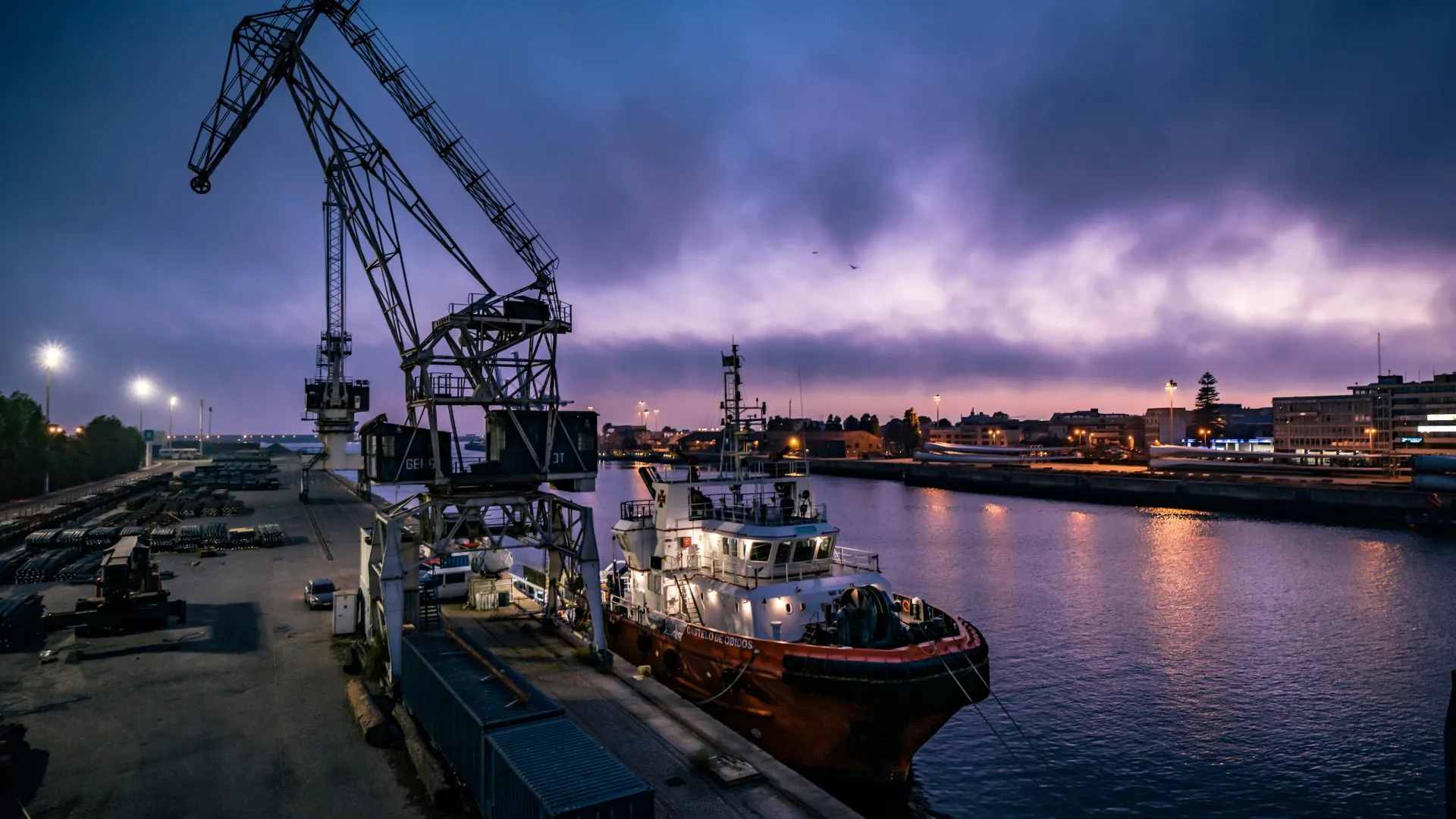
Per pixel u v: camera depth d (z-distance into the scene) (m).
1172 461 144.88
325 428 52.88
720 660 27.08
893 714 23.33
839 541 83.62
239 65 28.02
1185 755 29.86
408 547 27.06
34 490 92.94
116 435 146.00
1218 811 25.88
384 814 16.39
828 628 26.56
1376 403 139.88
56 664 26.19
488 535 29.17
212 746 19.77
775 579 28.67
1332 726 32.12
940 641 24.42
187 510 73.62
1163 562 69.38
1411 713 33.34
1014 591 57.75
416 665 21.39
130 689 23.89
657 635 30.44
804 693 24.38
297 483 120.81
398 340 28.42
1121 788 27.55
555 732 15.59
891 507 125.44
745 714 26.80
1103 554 73.94
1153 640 44.50
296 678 25.22
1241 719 33.06
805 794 16.69
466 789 16.95
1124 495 124.62
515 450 28.12
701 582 30.33
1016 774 28.77
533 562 65.75
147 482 104.12
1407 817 25.25
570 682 24.36
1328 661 40.22
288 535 60.50
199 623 32.22
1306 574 62.91
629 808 12.73
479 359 27.58
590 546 27.97
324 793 17.30
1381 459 129.38
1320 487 99.31
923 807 26.48
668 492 32.16
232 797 17.06
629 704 22.39
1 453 87.06
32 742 19.77
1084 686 37.16
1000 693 36.50
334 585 36.62
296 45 27.30
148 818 16.03
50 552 45.72
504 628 31.19
